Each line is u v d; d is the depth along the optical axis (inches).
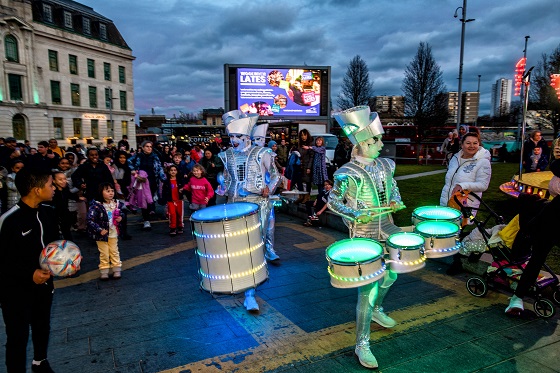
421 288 189.3
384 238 133.0
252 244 144.2
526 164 398.3
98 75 1975.9
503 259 172.2
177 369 126.0
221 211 151.3
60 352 137.5
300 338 144.2
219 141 731.4
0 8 1537.9
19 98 1630.2
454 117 1918.1
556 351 131.6
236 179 197.2
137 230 338.6
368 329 126.1
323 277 209.6
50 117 1753.2
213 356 133.3
